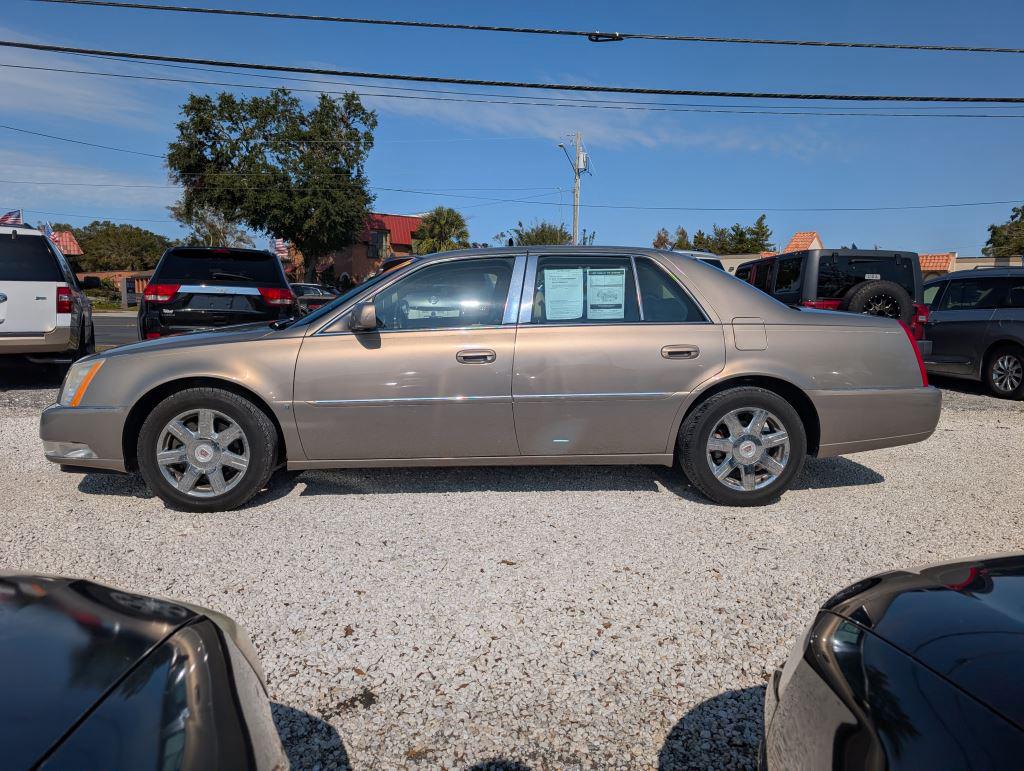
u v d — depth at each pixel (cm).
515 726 214
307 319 408
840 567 325
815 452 416
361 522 380
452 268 412
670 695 229
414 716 219
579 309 408
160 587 301
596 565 326
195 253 803
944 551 345
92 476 469
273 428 396
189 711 118
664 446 407
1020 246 5019
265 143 3653
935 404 418
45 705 106
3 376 957
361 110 3819
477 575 315
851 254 857
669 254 423
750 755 202
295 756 201
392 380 390
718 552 341
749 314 411
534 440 401
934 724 112
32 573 153
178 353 389
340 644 258
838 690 133
